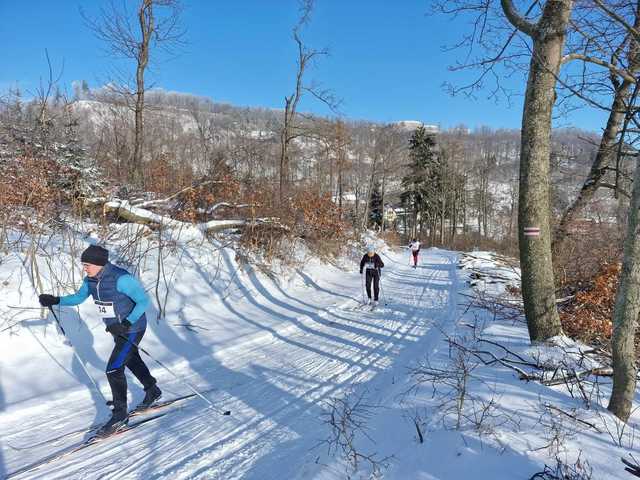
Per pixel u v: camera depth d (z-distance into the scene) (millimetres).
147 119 15562
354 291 11836
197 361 5848
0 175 7469
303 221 14547
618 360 3744
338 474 3102
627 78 4805
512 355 5184
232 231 11945
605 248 8477
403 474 2998
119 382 3908
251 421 4152
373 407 4312
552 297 5555
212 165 12922
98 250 3869
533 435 3301
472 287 11617
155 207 10836
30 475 3230
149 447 3658
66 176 8727
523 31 5570
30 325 5609
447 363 5223
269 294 10016
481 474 2859
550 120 5480
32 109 9766
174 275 8641
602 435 3354
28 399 4406
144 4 12914
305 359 6078
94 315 6375
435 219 46125
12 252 6785
